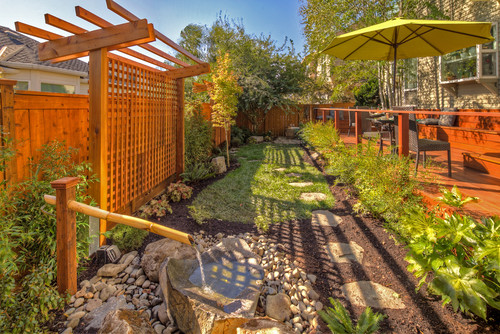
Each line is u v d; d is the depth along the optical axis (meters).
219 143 10.16
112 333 1.84
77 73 11.77
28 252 2.44
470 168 4.69
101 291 2.55
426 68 9.29
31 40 12.73
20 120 2.60
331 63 11.31
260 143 12.59
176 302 2.21
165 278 2.47
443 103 8.61
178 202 4.79
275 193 5.22
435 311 2.26
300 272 2.85
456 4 7.93
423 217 2.47
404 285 2.60
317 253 3.23
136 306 2.43
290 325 2.21
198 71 5.53
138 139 4.32
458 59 7.74
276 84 14.26
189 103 7.43
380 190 3.57
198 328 1.95
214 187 5.61
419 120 8.08
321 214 4.28
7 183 2.39
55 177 2.66
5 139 2.21
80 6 2.61
